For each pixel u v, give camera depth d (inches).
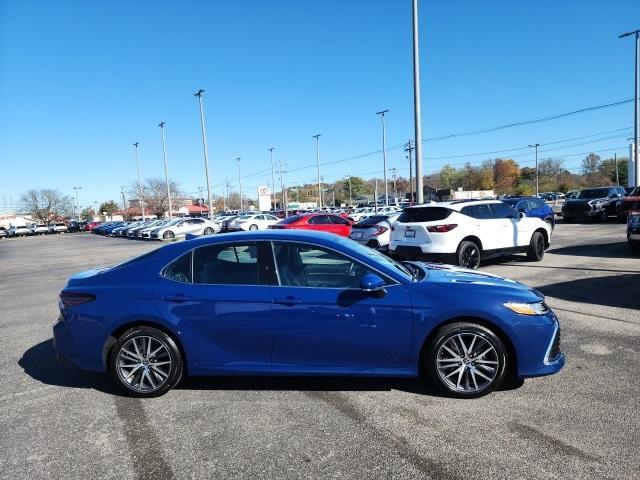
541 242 480.1
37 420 155.4
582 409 149.8
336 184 6087.6
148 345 169.8
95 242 1433.3
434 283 165.2
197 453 131.8
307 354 163.5
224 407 160.4
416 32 695.7
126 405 164.7
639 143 1251.8
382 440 135.4
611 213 962.1
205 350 166.7
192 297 166.2
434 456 126.3
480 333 158.6
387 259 182.4
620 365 186.1
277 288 165.2
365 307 159.8
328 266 166.7
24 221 4325.8
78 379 192.2
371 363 162.7
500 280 176.1
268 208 2181.3
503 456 124.9
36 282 526.3
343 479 117.5
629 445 128.1
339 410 155.3
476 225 414.3
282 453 130.4
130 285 171.2
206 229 1456.7
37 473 124.5
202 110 1700.3
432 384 173.0
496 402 157.1
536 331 158.9
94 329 169.2
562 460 122.1
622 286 335.6
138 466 126.5
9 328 287.7
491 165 4340.6
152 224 1631.4
